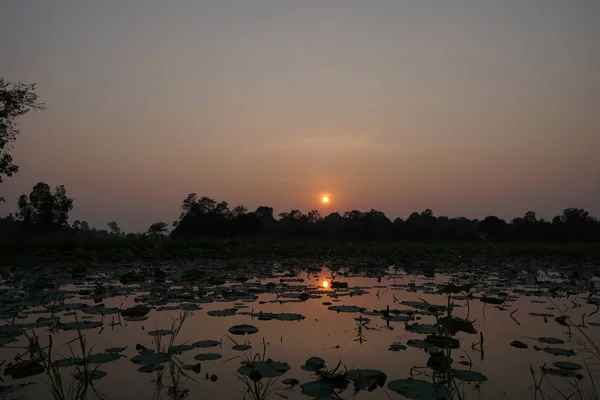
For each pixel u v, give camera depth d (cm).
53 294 783
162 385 337
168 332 495
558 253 2184
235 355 412
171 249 2053
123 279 1012
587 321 570
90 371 368
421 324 540
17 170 1844
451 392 324
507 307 673
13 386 333
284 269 1363
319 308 652
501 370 375
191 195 5812
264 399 309
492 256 2031
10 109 1797
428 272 1230
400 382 334
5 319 563
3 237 2022
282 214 8731
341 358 405
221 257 1869
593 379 353
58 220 5222
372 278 1095
